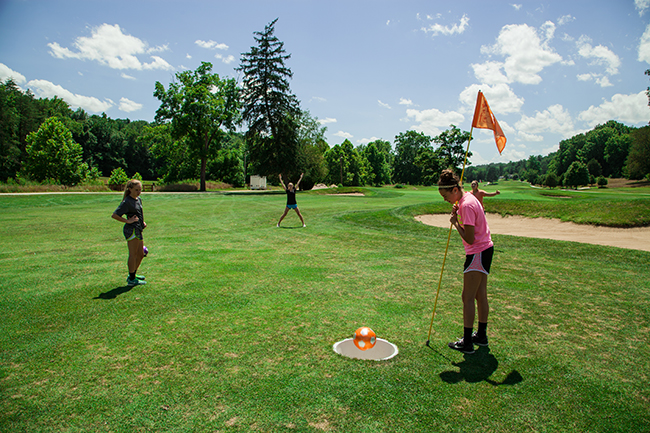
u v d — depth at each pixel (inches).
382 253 338.0
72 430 92.2
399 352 138.4
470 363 130.6
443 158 2746.1
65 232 447.2
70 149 2092.8
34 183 1489.9
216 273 254.5
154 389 110.9
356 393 109.8
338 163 3277.6
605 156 3959.2
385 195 1467.8
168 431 91.9
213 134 1868.8
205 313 176.7
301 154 1782.7
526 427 95.1
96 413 99.2
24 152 2657.5
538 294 217.0
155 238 408.8
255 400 105.7
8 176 2372.0
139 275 245.4
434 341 148.9
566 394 111.3
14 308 180.1
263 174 1797.5
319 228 502.3
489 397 108.9
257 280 238.2
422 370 124.5
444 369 125.6
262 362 128.3
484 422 96.8
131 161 4101.9
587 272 273.1
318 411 100.7
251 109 1685.5
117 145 3941.9
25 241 382.6
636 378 121.6
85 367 123.6
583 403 106.7
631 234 459.2
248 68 1678.2
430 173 2883.9
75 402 104.0
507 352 140.1
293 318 171.9
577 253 346.6
